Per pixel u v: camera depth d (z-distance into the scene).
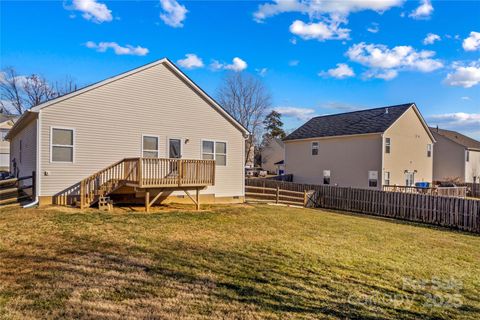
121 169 12.28
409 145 23.47
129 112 12.63
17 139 17.28
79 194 11.50
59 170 11.14
